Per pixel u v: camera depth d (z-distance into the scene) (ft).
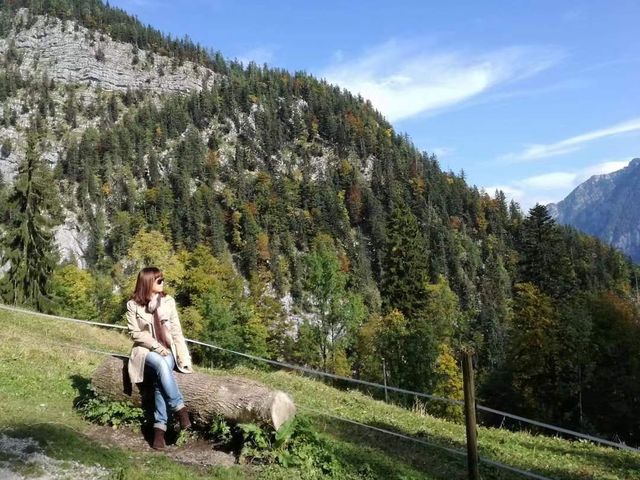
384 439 38.40
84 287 246.68
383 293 219.61
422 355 175.52
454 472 32.96
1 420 24.29
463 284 462.19
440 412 142.82
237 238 566.77
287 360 252.01
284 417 24.77
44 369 36.06
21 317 67.92
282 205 637.30
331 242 557.33
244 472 22.52
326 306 201.26
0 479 18.74
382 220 641.40
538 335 162.30
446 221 620.90
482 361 279.69
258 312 266.98
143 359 24.26
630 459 44.62
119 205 643.86
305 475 22.90
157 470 21.48
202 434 25.71
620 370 167.12
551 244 202.59
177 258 266.16
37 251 144.56
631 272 499.10
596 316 172.55
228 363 116.06
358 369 234.17
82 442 23.13
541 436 50.90
